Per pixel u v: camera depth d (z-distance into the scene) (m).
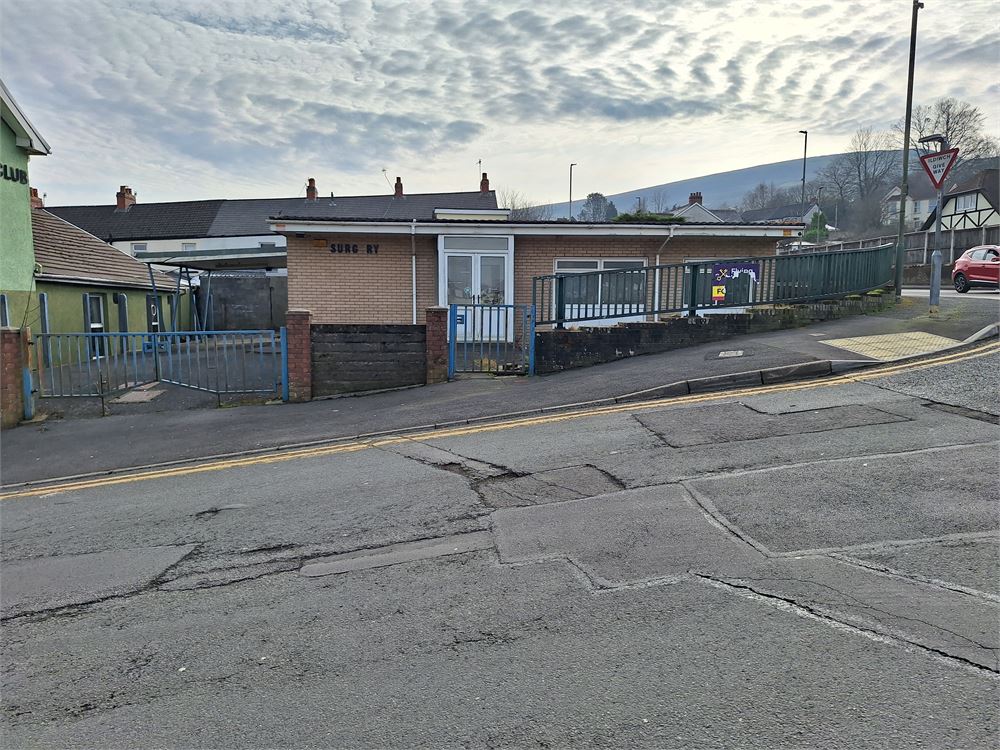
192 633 3.73
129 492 6.83
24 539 5.55
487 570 4.20
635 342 11.75
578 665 3.14
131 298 21.73
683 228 14.92
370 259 15.48
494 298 15.38
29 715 3.08
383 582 4.16
